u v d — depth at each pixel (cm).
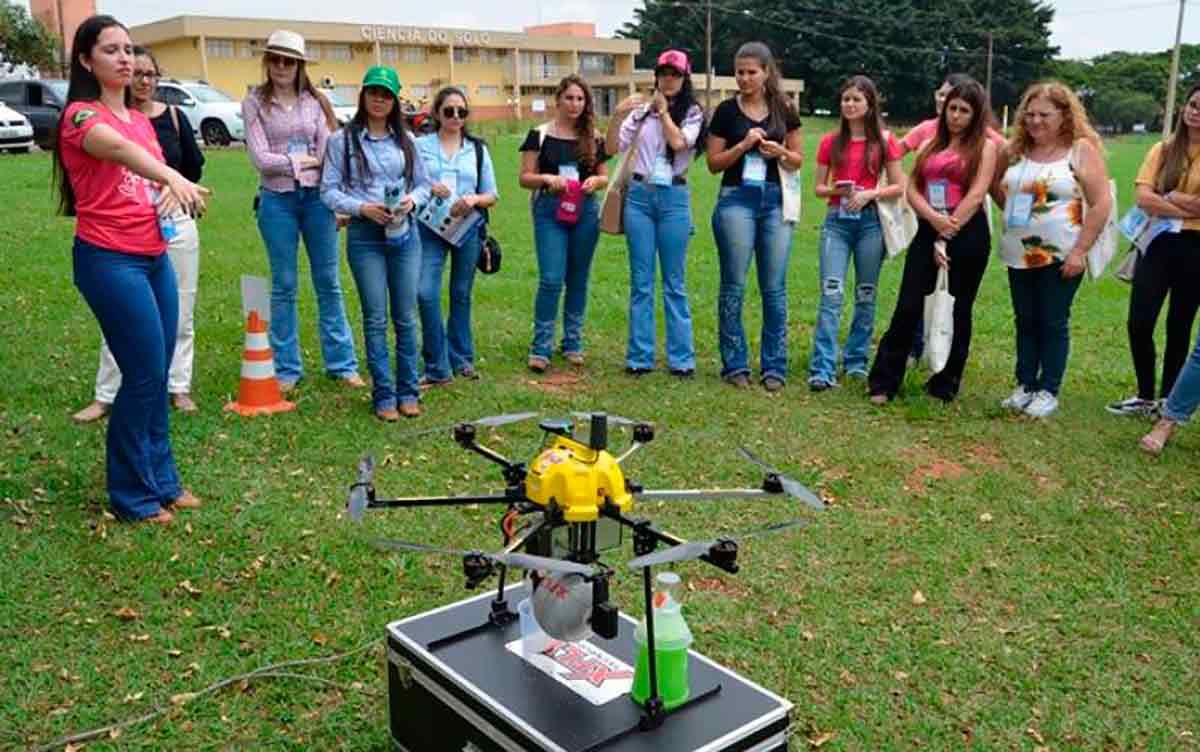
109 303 410
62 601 383
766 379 680
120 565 407
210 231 1241
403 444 556
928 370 727
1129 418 637
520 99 5644
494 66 5516
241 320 816
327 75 4891
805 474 537
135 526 439
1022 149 619
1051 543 469
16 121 2167
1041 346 635
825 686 355
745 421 614
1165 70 7119
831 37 6481
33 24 3938
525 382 679
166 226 423
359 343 780
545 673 278
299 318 841
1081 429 615
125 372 424
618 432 587
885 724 336
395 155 578
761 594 414
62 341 723
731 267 666
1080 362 768
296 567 416
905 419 627
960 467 556
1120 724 341
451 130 652
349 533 446
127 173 407
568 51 5778
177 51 4581
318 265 644
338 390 642
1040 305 626
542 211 684
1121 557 457
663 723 261
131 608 381
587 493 248
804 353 776
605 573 254
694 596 410
